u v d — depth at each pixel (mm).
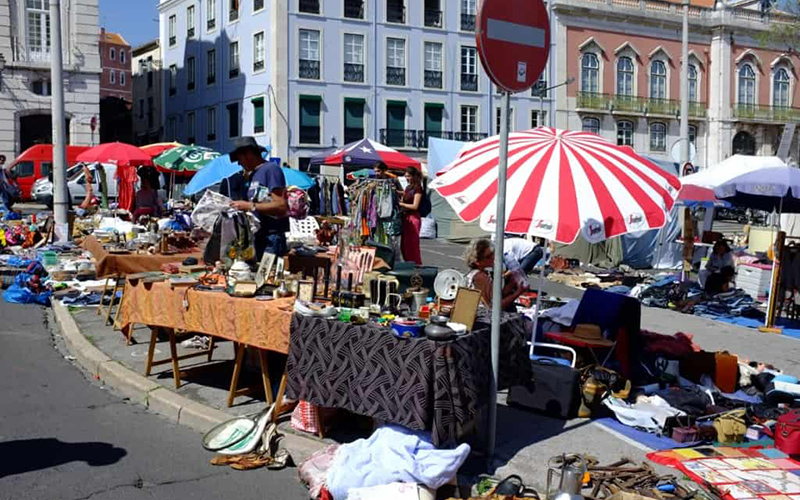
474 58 38500
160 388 6328
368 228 11133
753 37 43844
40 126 35500
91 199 18797
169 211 15359
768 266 12758
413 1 36750
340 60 35344
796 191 10297
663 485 4496
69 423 5730
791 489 4445
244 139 6910
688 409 5902
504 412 5938
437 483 4324
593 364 6441
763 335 9891
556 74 39719
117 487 4562
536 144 5539
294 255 7191
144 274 6758
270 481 4742
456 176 5598
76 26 33156
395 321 4672
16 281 11133
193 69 42281
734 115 43625
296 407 5449
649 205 5289
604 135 41344
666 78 42656
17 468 4801
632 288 13492
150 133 50469
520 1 4742
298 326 4992
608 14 40344
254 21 35844
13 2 32062
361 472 4359
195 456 5113
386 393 4516
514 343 5473
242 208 6637
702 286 13289
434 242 21922
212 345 7195
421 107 37250
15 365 7430
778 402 6309
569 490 4246
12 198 20234
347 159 17641
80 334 8359
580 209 5020
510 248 9531
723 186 10852
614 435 5430
